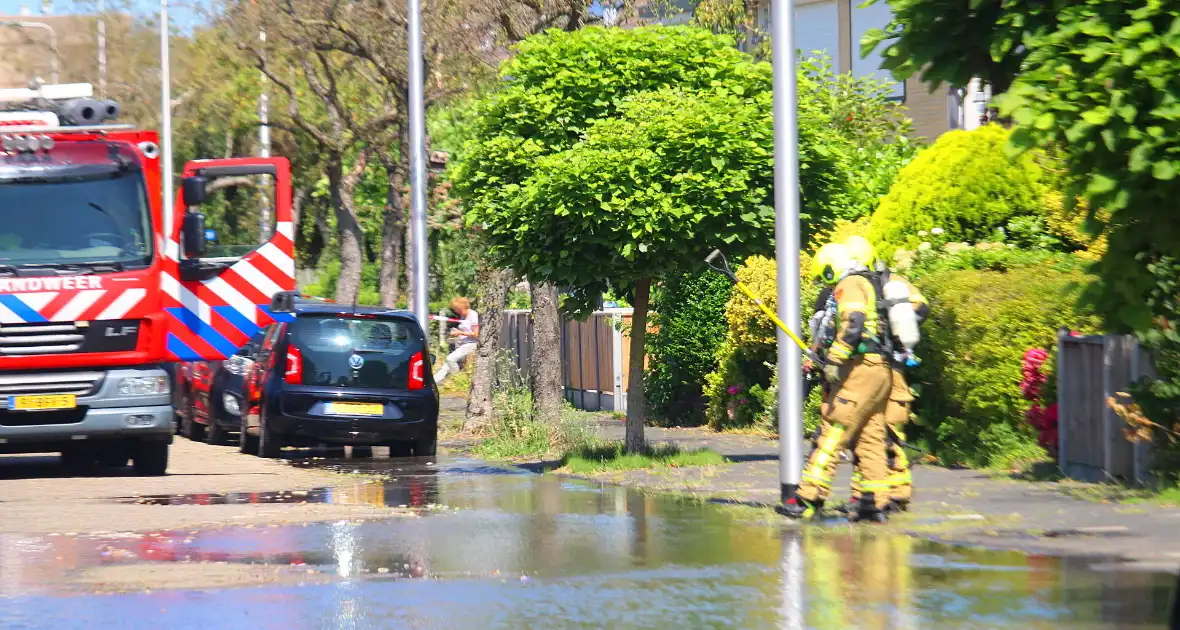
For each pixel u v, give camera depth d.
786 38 20.92
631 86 28.91
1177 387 21.03
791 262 20.94
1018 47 17.00
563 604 13.99
